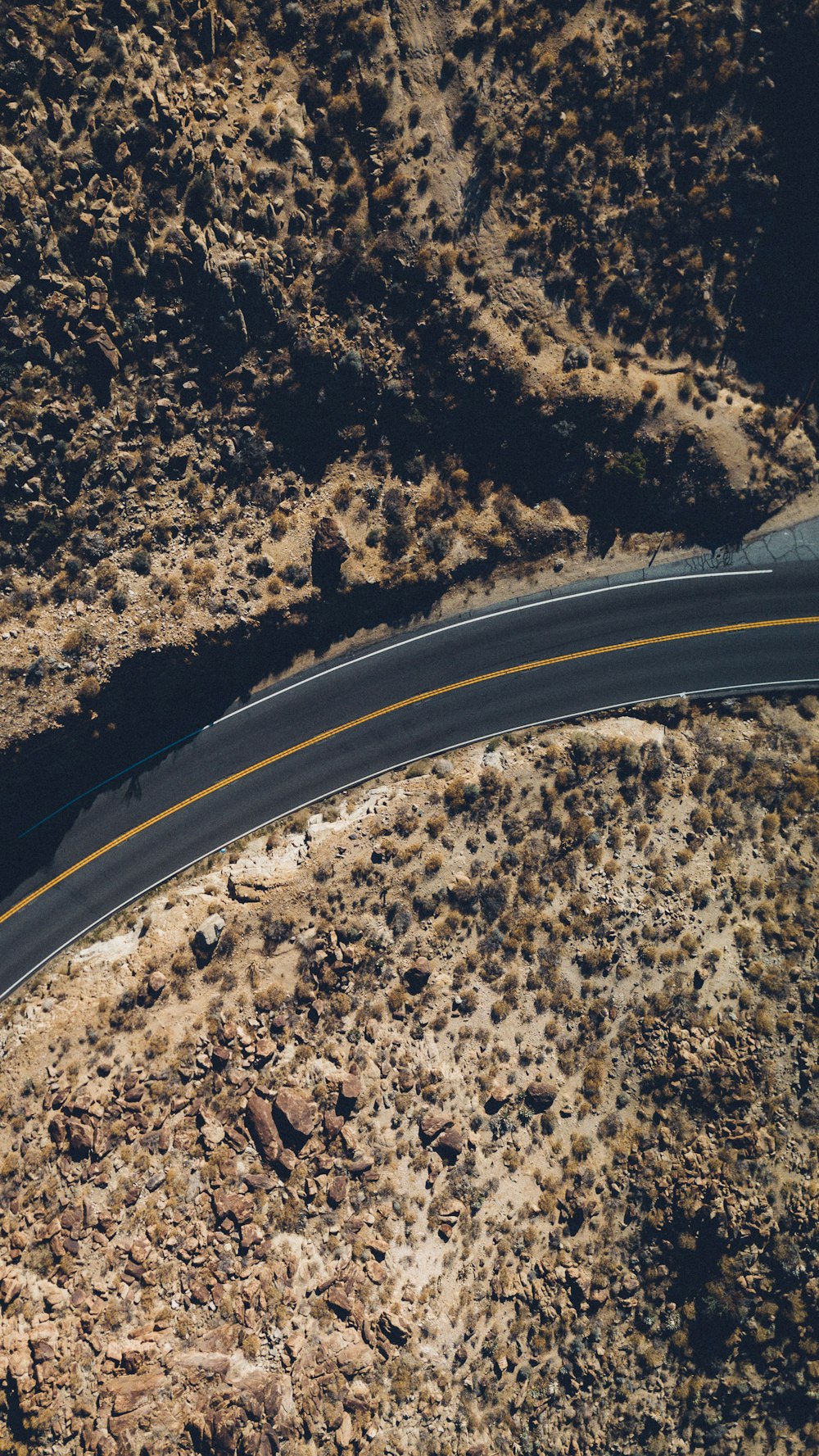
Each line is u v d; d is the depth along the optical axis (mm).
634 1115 42938
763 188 42375
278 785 46531
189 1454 36375
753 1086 42094
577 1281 40781
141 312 40312
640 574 47031
